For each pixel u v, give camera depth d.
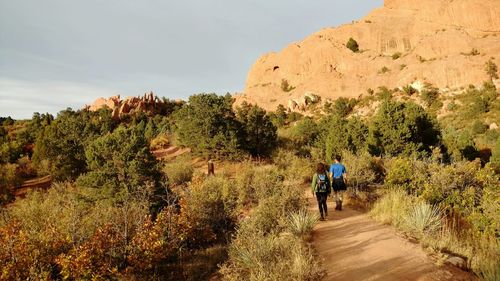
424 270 5.43
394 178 11.00
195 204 11.56
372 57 118.81
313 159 22.27
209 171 20.34
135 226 10.11
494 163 24.70
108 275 8.48
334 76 119.06
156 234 9.15
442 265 5.56
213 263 9.13
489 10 105.94
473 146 29.08
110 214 10.38
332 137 21.17
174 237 10.23
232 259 6.86
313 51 132.75
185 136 32.25
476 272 5.12
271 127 30.16
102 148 15.95
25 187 29.80
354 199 10.80
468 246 6.10
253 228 7.56
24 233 8.59
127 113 108.44
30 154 46.41
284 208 8.84
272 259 5.80
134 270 8.78
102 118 75.75
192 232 10.74
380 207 9.03
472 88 84.50
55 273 8.52
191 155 32.19
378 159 14.80
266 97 130.12
